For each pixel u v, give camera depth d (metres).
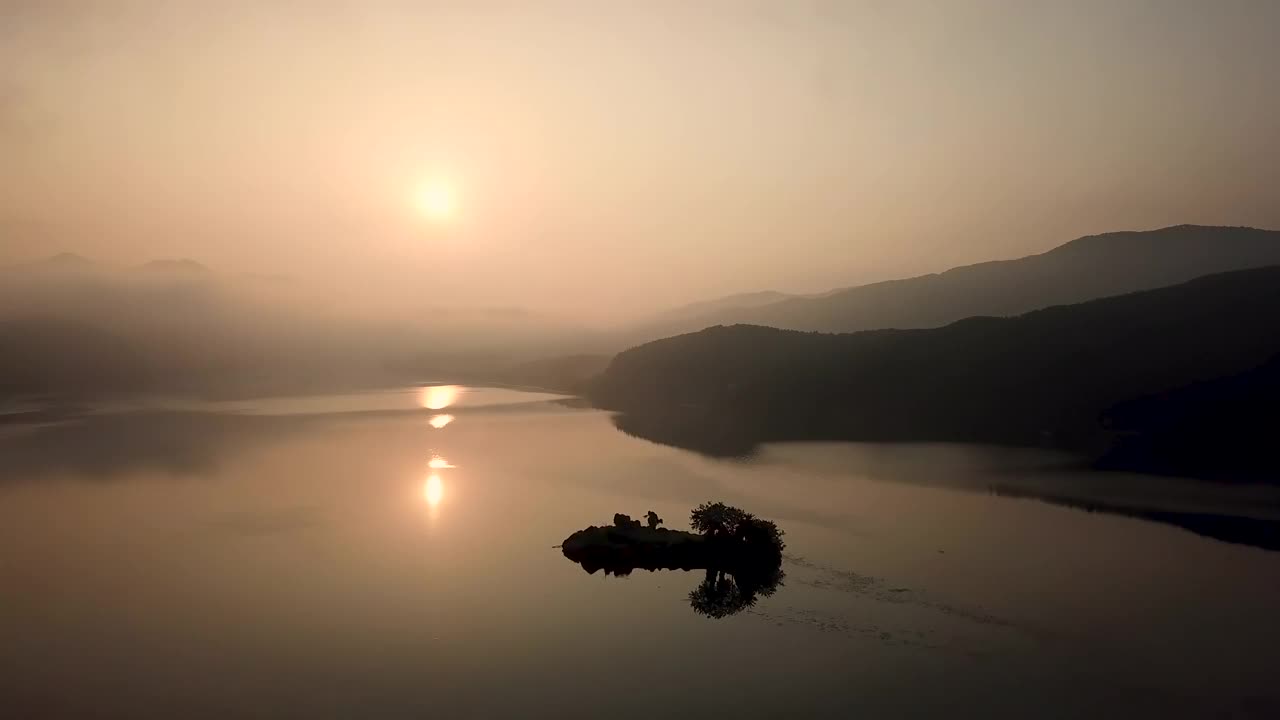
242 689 36.19
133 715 33.84
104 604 47.56
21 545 60.94
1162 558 56.69
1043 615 45.69
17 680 37.25
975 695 35.62
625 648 41.03
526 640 42.28
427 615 45.94
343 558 57.53
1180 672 38.03
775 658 39.78
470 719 33.38
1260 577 52.22
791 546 60.31
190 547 60.38
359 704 34.78
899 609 46.78
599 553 56.88
